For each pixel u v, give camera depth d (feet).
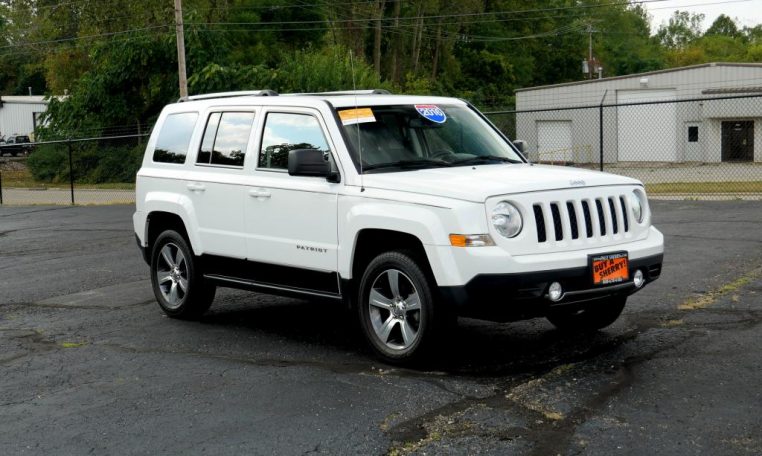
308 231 22.13
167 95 140.26
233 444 15.66
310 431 16.14
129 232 54.19
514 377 19.07
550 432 15.44
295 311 27.96
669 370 18.98
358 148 21.67
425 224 19.01
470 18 246.47
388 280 20.36
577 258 18.98
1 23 268.21
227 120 25.32
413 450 14.92
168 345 23.86
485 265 18.29
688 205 55.26
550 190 19.29
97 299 31.73
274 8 185.37
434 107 24.03
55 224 62.90
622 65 320.29
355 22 205.98
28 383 20.62
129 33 147.84
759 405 16.37
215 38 144.05
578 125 167.53
